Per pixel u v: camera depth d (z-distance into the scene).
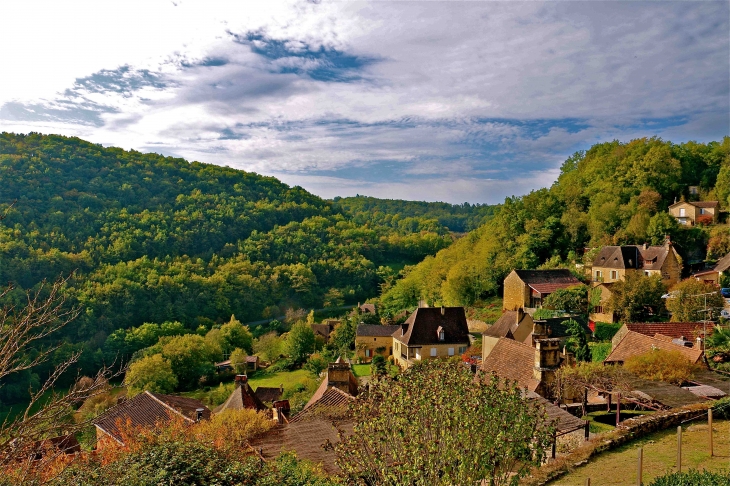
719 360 26.44
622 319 47.59
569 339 40.00
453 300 71.88
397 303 93.06
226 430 19.72
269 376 68.00
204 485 12.84
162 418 25.28
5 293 10.66
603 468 15.59
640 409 23.16
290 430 19.83
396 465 9.79
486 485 11.25
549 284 59.72
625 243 67.38
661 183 76.50
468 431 10.00
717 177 76.31
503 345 27.23
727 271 51.16
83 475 12.77
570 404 22.83
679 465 13.80
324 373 55.69
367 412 10.91
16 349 9.43
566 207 81.81
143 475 12.85
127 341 74.44
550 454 17.67
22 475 9.52
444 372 11.23
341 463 10.72
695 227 66.12
